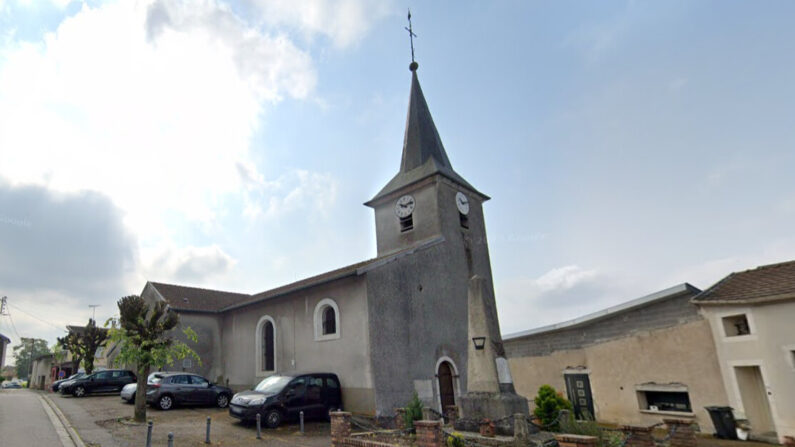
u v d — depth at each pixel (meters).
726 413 12.83
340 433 10.10
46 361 39.88
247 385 20.12
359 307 15.51
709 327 13.86
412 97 24.80
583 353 17.25
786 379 11.98
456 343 18.22
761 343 12.56
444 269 19.05
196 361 21.94
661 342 14.95
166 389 17.17
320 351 16.55
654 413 14.76
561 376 17.88
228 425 13.82
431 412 13.23
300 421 13.73
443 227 19.78
